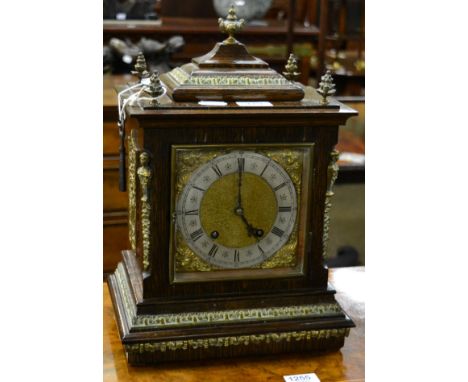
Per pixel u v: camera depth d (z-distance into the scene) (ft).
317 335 4.49
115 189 8.42
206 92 4.16
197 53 10.62
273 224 4.37
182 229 4.25
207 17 11.74
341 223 11.60
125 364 4.44
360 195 12.58
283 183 4.31
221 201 4.25
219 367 4.44
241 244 4.35
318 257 4.48
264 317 4.42
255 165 4.23
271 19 12.23
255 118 4.10
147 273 4.28
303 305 4.51
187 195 4.20
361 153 8.54
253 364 4.49
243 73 4.28
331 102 4.32
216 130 4.12
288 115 4.12
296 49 10.83
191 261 4.32
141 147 4.18
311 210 4.37
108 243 8.57
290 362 4.53
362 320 5.01
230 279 4.38
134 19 10.52
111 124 8.14
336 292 4.94
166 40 10.44
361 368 4.50
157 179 4.14
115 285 5.02
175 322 4.30
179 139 4.09
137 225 4.57
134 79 9.04
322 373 4.43
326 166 4.33
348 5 11.42
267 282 4.45
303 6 11.98
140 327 4.26
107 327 4.84
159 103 4.07
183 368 4.41
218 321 4.35
